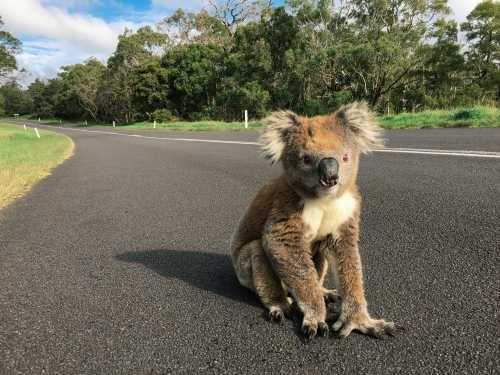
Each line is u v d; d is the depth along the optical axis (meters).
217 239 1.51
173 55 18.95
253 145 4.73
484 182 1.79
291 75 12.30
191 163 3.73
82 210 2.21
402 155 2.75
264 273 0.92
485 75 12.95
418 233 1.29
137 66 20.41
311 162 0.83
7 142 9.39
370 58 10.13
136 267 1.28
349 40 11.52
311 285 0.84
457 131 3.85
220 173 3.00
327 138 0.85
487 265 1.01
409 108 11.67
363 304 0.82
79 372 0.73
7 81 22.23
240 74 14.13
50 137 12.11
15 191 2.92
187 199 2.25
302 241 0.87
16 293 1.12
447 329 0.77
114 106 24.86
